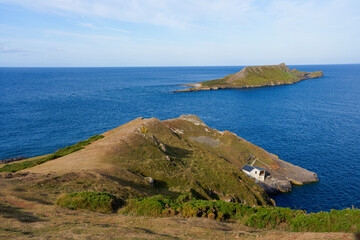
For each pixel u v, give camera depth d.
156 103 163.88
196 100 178.50
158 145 52.28
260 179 57.19
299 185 57.91
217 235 13.52
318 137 89.19
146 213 19.62
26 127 100.69
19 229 12.56
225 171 50.28
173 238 12.55
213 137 75.88
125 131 56.97
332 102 163.00
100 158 38.91
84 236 11.86
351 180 58.41
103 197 20.56
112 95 198.00
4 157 70.44
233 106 155.25
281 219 17.83
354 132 93.88
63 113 128.25
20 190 21.47
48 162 40.66
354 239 11.45
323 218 15.91
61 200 19.83
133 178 33.69
